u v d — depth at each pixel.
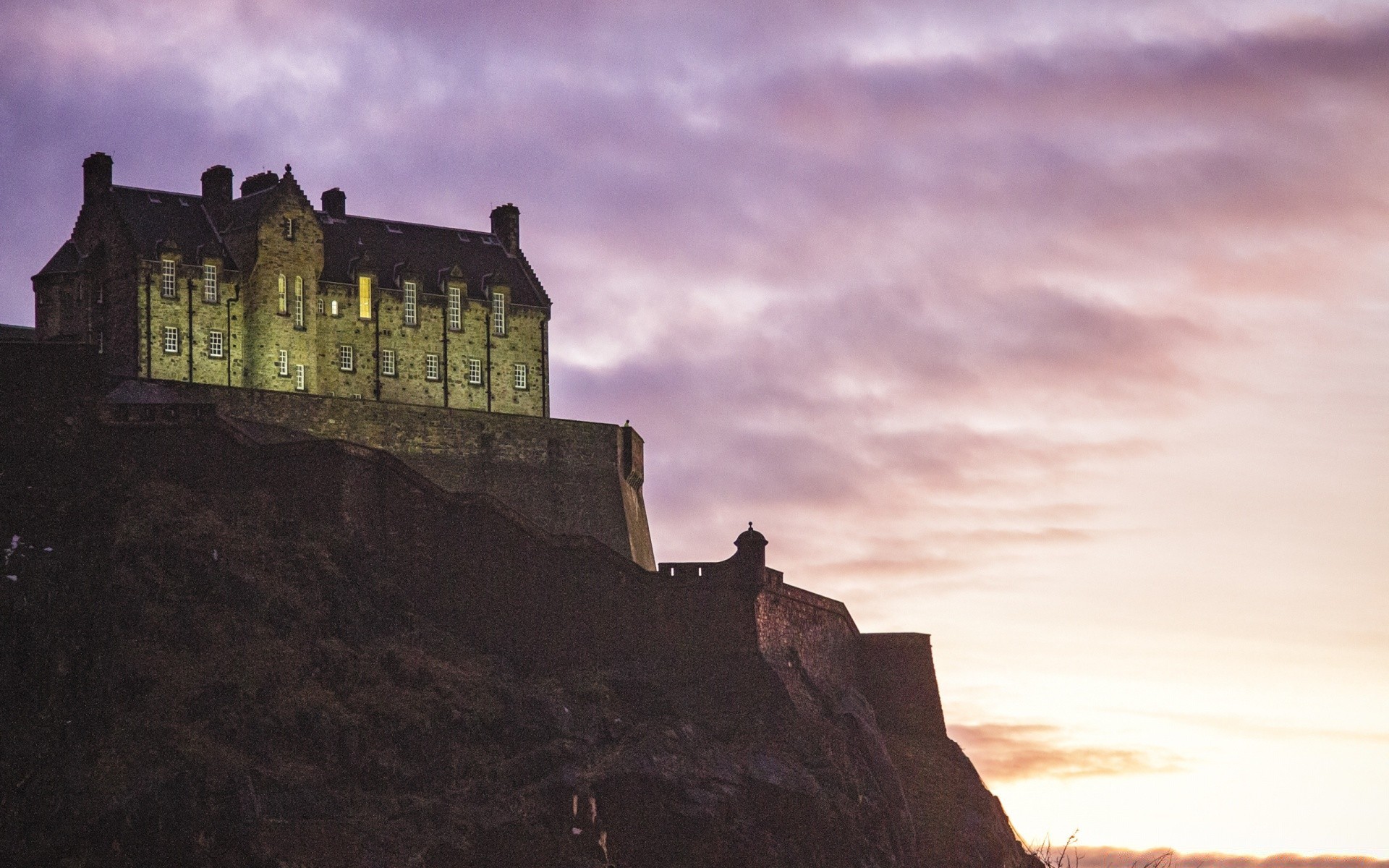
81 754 186.25
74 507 199.75
